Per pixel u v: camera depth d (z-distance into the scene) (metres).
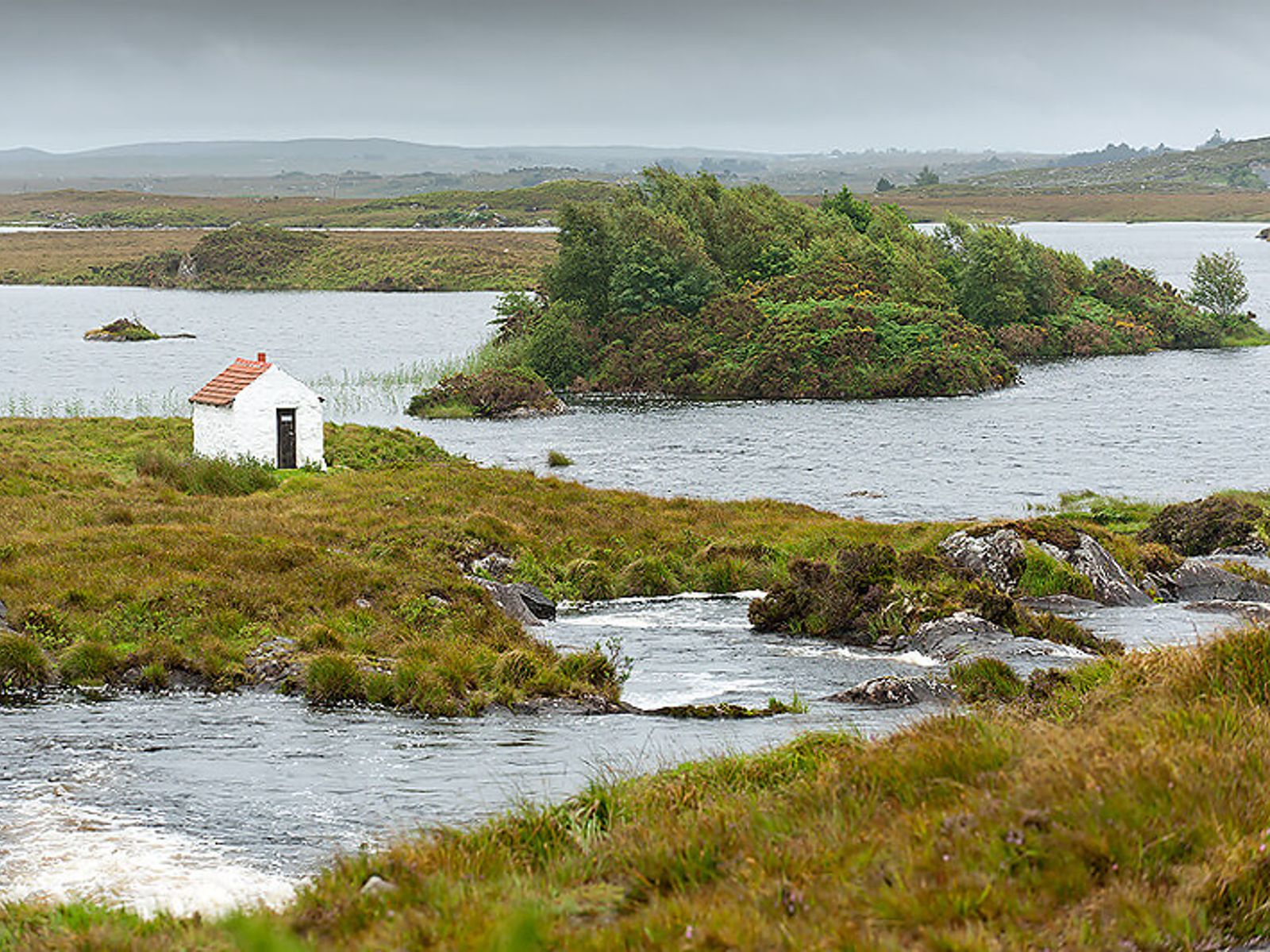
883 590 65.00
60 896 27.25
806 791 22.75
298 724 44.53
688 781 27.30
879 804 21.11
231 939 19.03
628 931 16.50
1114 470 138.12
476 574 74.25
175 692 49.31
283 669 51.06
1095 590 72.31
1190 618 67.81
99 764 38.97
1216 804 19.03
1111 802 18.66
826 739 30.72
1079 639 61.00
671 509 101.31
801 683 53.53
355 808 34.31
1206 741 21.66
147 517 79.00
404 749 41.16
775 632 65.56
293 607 59.31
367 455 128.25
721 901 17.06
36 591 57.66
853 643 62.69
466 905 18.08
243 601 58.97
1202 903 16.80
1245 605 71.25
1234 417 181.38
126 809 34.28
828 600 64.88
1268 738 21.95
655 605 74.38
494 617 62.00
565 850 22.36
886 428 177.38
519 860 22.31
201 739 42.19
